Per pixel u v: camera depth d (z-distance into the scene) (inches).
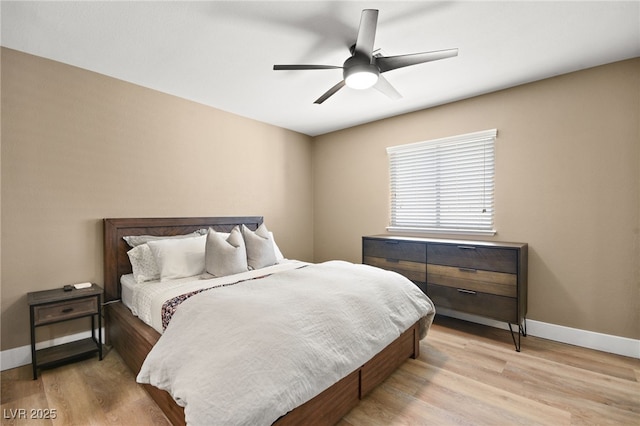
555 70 103.7
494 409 70.6
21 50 89.8
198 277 103.0
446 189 136.8
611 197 98.3
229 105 138.1
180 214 128.5
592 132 101.3
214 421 43.8
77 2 68.9
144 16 74.5
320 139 189.9
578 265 104.2
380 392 77.3
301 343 56.7
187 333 60.4
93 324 99.3
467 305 112.9
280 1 69.7
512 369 88.5
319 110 144.9
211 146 139.6
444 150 136.9
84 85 102.1
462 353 99.1
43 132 94.2
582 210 103.3
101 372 87.0
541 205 111.4
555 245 108.7
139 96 115.5
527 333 114.1
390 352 83.4
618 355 96.5
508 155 118.6
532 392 77.1
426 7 71.7
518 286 101.5
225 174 145.6
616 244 97.7
